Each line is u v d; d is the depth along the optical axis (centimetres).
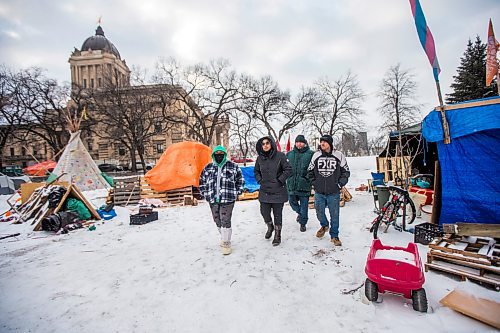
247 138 3931
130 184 989
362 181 1445
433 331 235
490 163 433
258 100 3619
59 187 741
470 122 431
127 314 281
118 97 3412
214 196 435
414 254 297
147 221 672
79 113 3644
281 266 380
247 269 375
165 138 5344
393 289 273
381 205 619
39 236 588
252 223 618
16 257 456
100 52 6159
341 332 241
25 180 2039
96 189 1524
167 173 979
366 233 508
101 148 5394
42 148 5631
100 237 561
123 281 355
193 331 251
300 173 521
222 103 3569
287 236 511
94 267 404
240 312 277
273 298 300
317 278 341
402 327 243
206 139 3569
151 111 3653
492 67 557
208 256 430
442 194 477
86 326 264
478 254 313
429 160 809
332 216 448
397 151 841
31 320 276
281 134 3819
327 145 444
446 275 329
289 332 244
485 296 270
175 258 428
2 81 3164
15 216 817
